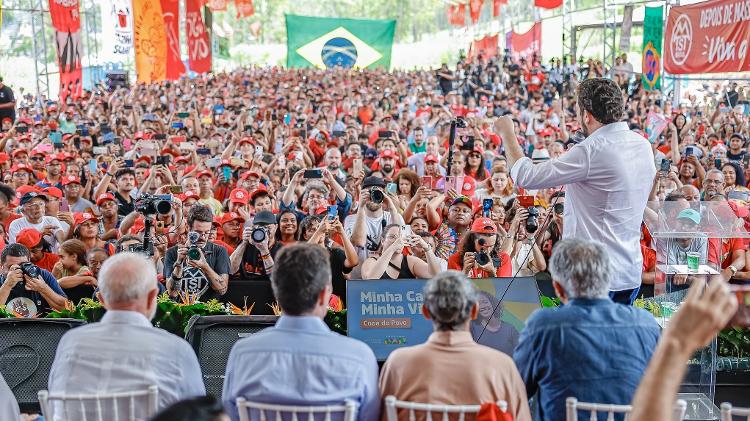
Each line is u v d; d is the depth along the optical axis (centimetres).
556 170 465
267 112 1995
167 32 2591
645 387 235
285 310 383
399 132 1838
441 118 1880
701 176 1227
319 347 376
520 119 2244
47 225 890
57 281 691
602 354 385
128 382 386
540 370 394
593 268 392
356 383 376
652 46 1778
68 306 641
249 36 6956
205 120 2133
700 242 571
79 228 808
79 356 389
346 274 730
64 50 2130
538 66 3206
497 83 3388
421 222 812
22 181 1183
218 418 227
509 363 382
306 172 984
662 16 1756
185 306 582
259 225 740
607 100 464
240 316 533
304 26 4081
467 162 1215
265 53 7438
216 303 599
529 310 482
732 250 707
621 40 1991
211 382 502
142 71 2480
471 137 1240
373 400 382
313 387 372
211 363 510
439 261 686
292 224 771
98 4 3928
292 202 982
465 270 671
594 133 470
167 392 390
